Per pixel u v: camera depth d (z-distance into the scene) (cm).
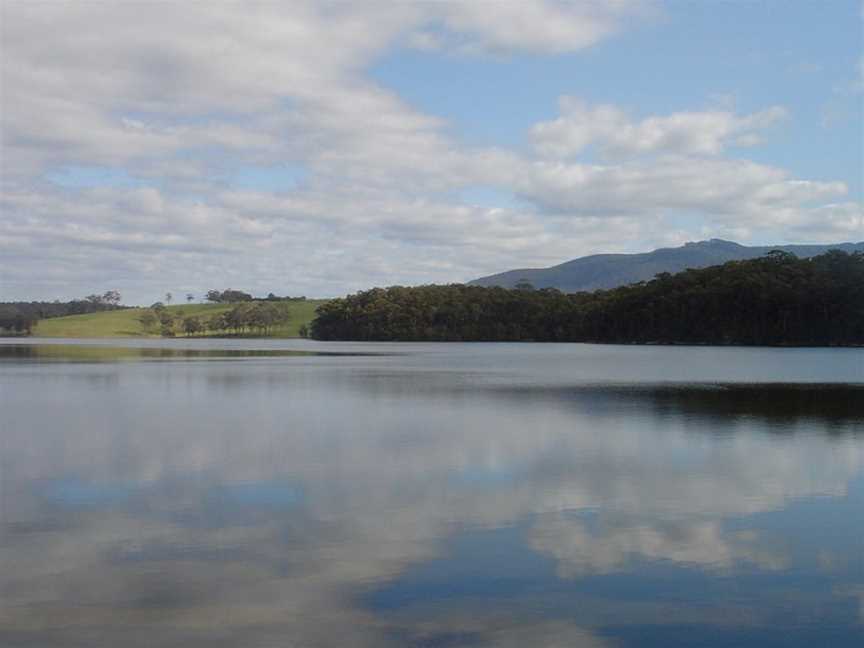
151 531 1483
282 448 2386
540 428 2814
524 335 17962
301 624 1064
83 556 1340
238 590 1184
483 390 4438
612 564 1297
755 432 2706
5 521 1552
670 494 1770
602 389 4509
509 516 1588
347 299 19512
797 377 5528
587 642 1013
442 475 1978
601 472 2012
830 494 1770
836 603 1134
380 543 1408
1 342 16775
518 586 1201
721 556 1338
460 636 1030
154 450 2345
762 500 1719
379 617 1088
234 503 1694
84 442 2502
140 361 8031
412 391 4400
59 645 1002
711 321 13950
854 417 3123
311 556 1338
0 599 1148
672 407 3500
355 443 2478
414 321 18325
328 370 6488
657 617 1088
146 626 1059
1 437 2602
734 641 1016
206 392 4309
